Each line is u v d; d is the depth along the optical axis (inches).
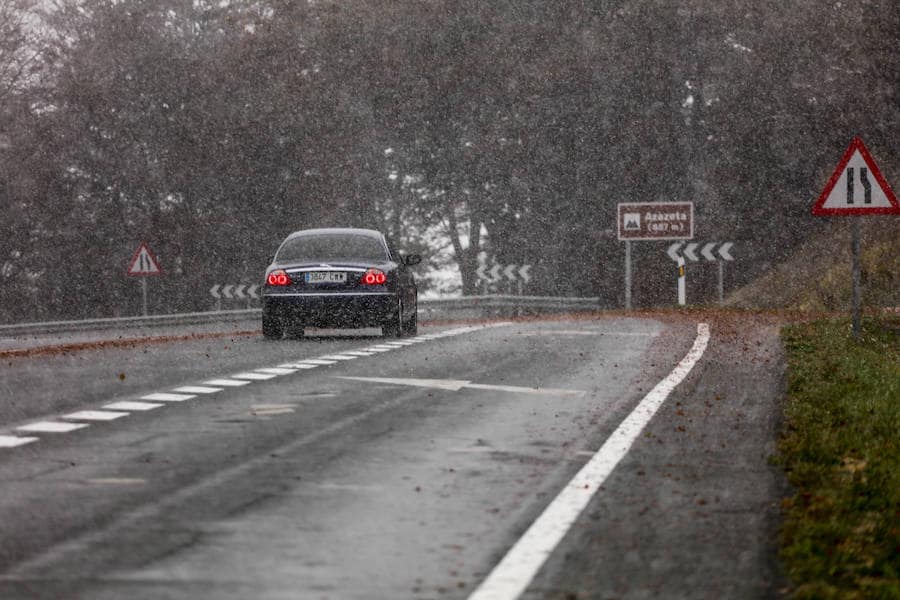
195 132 4970.5
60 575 506.0
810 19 4527.6
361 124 5349.4
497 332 2139.5
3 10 4889.3
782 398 1117.7
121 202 5039.4
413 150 5595.5
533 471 751.7
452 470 754.8
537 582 494.6
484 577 504.7
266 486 704.4
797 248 4579.2
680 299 4281.5
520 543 559.2
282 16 5457.7
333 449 837.8
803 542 528.7
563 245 5556.1
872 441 820.6
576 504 645.9
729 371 1369.3
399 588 487.2
